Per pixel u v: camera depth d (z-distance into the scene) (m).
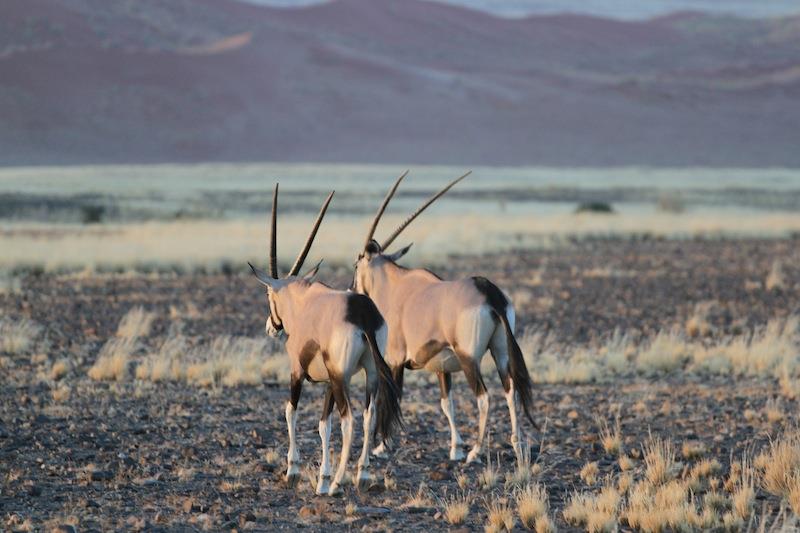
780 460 33.78
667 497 30.42
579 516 29.64
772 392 50.56
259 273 35.53
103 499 31.95
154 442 40.06
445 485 34.22
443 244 138.00
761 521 28.73
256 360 56.88
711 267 119.56
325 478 32.81
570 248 145.50
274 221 37.31
